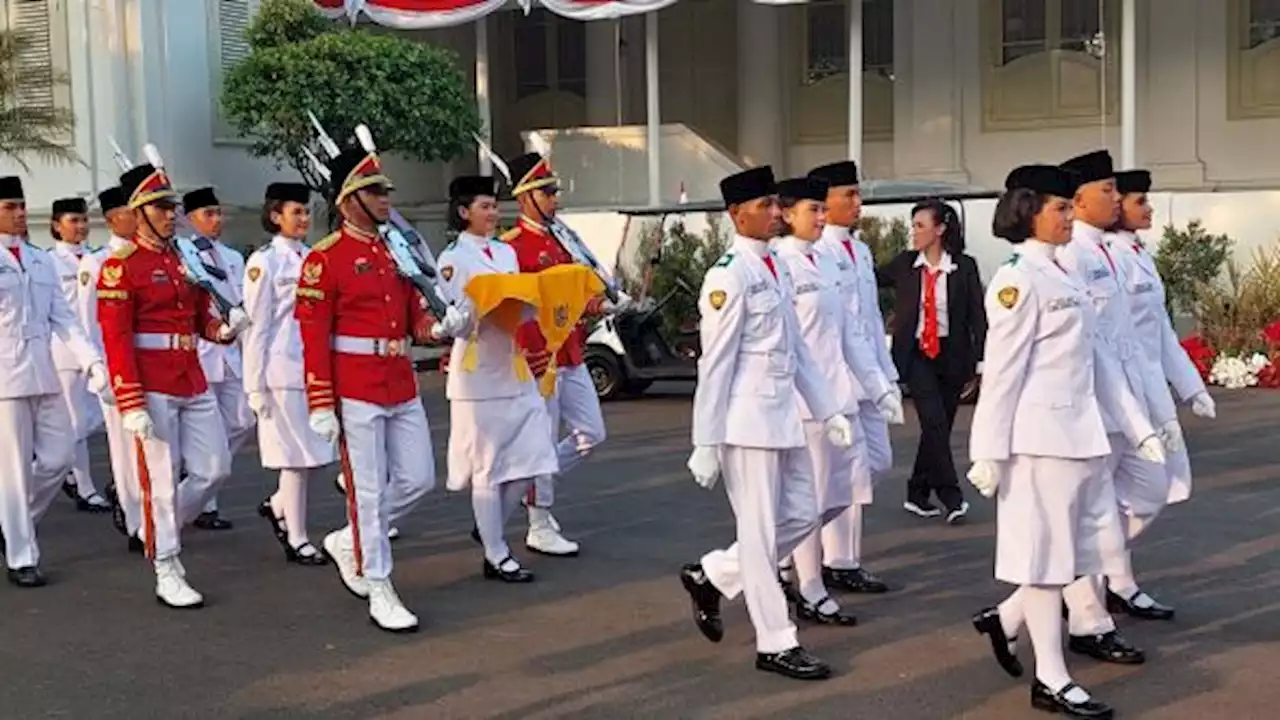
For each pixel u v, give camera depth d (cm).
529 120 2541
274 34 1862
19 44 1856
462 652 670
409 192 2386
